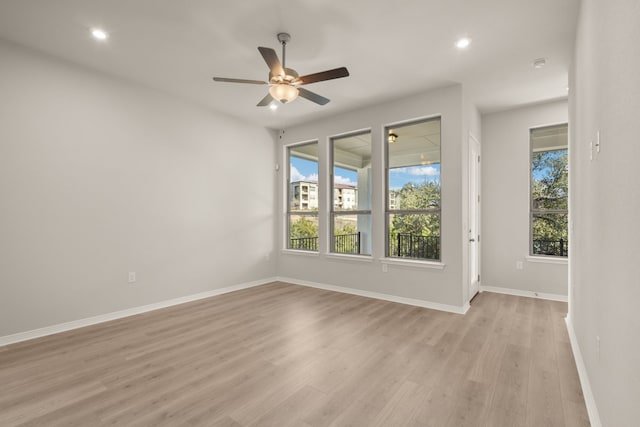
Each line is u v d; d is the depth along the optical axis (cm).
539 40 285
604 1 151
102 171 350
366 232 478
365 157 489
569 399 202
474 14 249
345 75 257
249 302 426
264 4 239
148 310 388
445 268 387
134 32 276
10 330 289
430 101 399
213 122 465
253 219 525
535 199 455
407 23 262
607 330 150
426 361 254
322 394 208
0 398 204
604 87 154
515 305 405
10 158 290
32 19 256
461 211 377
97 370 240
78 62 329
